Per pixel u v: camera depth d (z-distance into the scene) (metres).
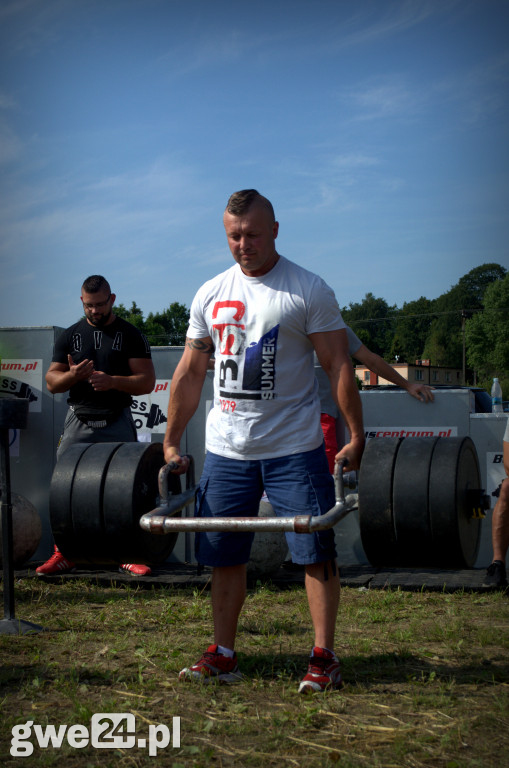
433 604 5.08
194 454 6.70
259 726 2.91
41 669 3.61
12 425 4.25
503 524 5.39
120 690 3.33
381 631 4.38
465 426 6.36
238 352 3.37
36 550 6.79
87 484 5.18
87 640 4.18
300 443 3.35
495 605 5.03
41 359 6.96
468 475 4.33
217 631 3.48
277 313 3.31
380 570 6.21
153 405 6.84
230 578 3.48
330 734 2.84
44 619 4.66
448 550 4.11
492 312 97.38
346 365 3.34
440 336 126.81
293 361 3.37
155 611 4.88
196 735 2.85
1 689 3.36
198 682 3.38
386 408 6.49
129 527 5.11
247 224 3.26
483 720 2.93
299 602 5.11
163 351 6.84
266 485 3.43
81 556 5.34
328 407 5.88
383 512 4.14
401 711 3.05
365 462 4.24
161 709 3.10
